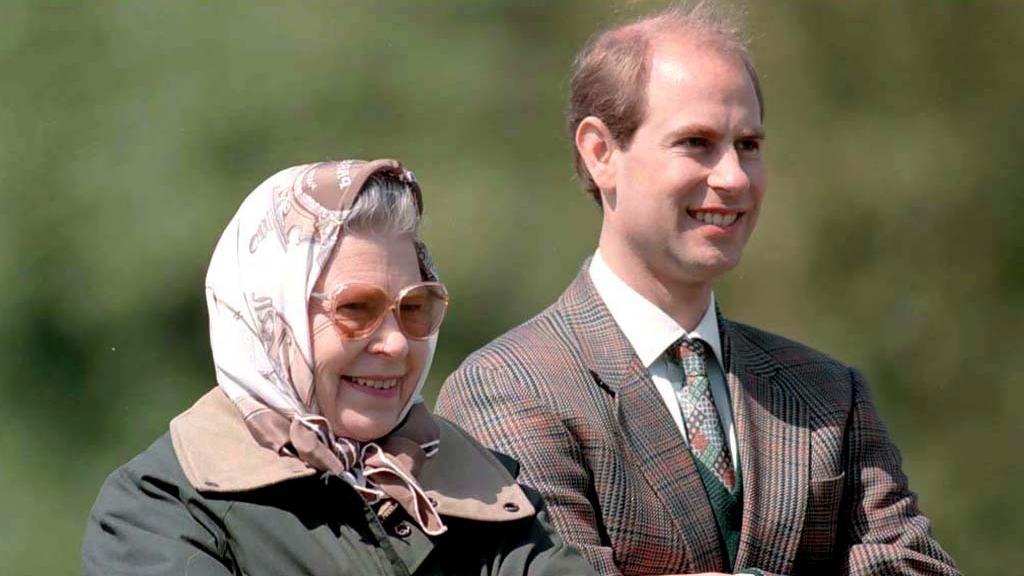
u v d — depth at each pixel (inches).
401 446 541.3
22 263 1835.6
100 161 1828.2
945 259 1833.2
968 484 1873.8
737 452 637.3
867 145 1811.0
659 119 636.1
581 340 640.4
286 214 532.7
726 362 652.7
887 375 1838.1
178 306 1840.6
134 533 512.1
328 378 530.6
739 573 609.9
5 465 1845.5
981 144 1838.1
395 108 1817.2
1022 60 1838.1
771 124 1793.8
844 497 652.7
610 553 601.6
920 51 1828.2
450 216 1766.7
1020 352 1857.8
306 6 1829.5
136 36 1844.2
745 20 669.3
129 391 1849.2
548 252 1775.3
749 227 645.3
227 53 1818.4
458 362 1736.0
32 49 1852.9
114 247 1820.9
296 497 522.0
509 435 612.1
